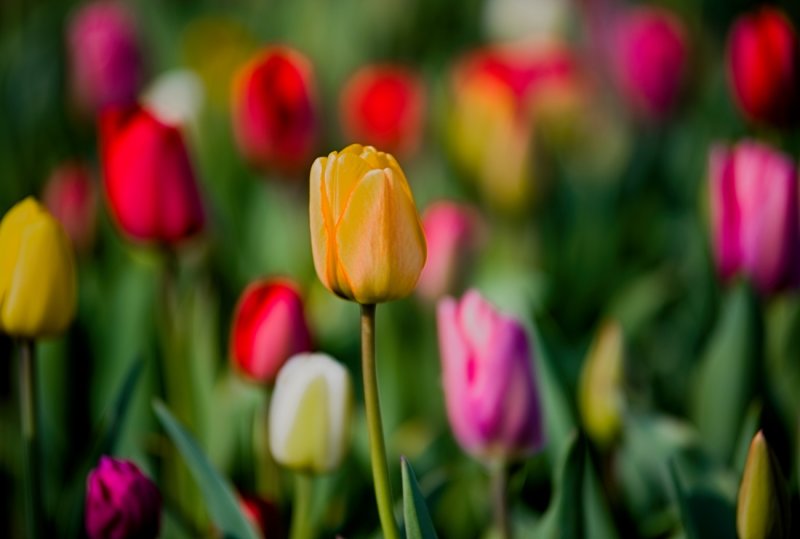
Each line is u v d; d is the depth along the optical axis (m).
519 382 1.38
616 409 1.48
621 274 1.92
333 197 1.27
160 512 1.36
